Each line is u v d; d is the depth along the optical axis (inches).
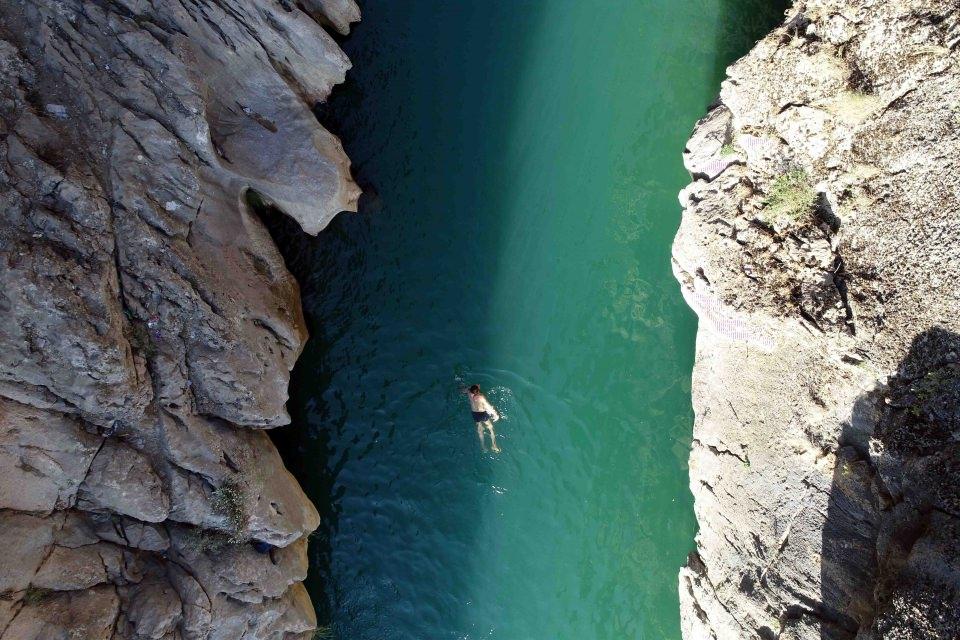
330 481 551.2
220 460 458.3
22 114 409.7
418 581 535.8
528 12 613.0
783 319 434.6
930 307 360.5
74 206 411.8
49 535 389.4
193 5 483.5
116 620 397.1
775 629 430.3
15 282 379.6
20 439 383.2
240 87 519.8
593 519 537.0
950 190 352.2
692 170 522.9
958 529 328.8
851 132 402.3
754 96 461.1
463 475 545.3
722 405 497.4
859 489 394.0
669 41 585.6
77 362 397.4
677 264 528.4
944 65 353.4
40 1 427.8
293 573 501.0
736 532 474.0
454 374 556.4
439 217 584.4
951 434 347.9
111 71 449.7
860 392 398.6
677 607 529.0
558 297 565.0
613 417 545.6
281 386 509.7
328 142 553.9
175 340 449.1
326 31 589.6
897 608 341.7
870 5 383.9
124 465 417.4
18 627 356.8
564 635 526.6
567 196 580.1
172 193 466.3
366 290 575.5
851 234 406.3
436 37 615.2
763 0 558.9
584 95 594.6
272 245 550.9
